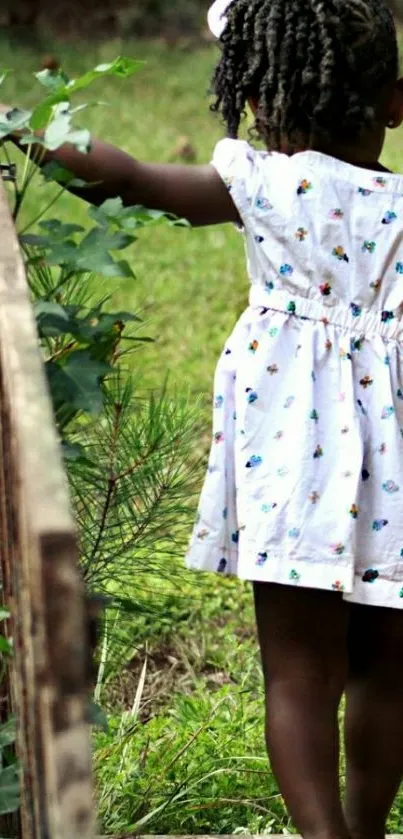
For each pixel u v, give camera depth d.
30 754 1.52
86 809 1.15
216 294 6.68
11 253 1.66
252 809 2.87
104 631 2.81
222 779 2.93
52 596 1.15
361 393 2.38
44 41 12.35
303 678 2.37
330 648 2.40
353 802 2.52
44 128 2.24
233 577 4.21
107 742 3.04
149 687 3.53
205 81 11.16
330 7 2.40
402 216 2.41
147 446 2.67
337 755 2.36
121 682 3.48
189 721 3.23
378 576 2.36
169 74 11.45
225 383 2.44
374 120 2.46
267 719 2.38
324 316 2.39
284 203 2.39
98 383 1.98
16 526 1.49
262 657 2.43
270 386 2.38
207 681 3.67
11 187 4.92
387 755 2.49
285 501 2.33
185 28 12.88
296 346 2.39
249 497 2.36
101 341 2.10
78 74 11.33
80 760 1.15
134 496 2.72
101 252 1.93
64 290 2.50
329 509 2.32
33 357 1.39
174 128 9.84
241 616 4.03
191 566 2.43
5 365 1.51
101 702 3.19
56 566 1.15
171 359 5.75
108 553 2.77
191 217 2.40
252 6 2.46
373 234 2.40
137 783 2.83
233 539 2.43
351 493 2.32
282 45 2.41
